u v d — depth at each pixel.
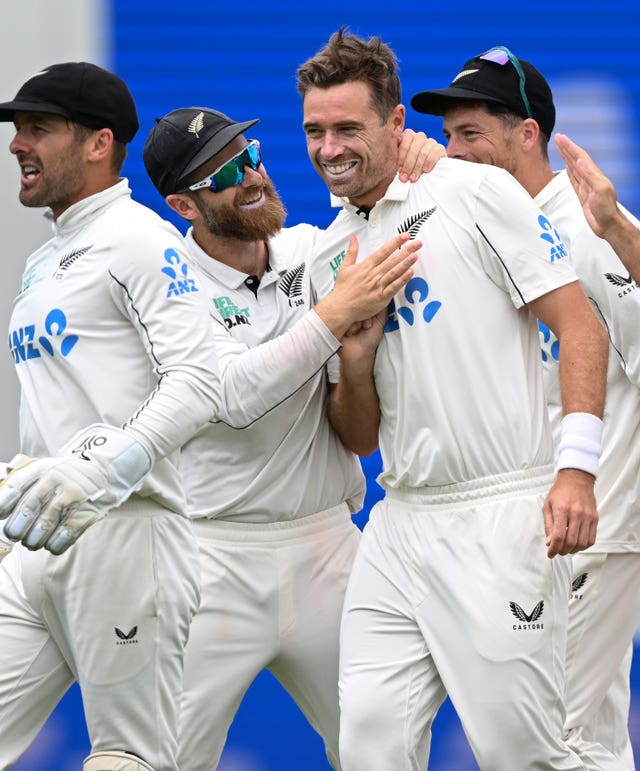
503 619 15.88
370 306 16.31
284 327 17.92
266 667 18.55
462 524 16.16
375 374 16.78
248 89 25.61
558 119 25.77
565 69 25.75
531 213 16.12
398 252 16.22
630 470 17.88
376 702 16.33
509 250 16.02
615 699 18.89
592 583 17.94
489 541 16.02
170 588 15.83
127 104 16.14
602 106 25.73
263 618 17.86
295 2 25.62
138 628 15.66
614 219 16.16
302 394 17.73
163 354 15.26
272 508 17.78
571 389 15.92
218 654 17.73
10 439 24.30
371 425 17.27
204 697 17.69
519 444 16.12
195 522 17.88
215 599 17.73
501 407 16.11
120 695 15.71
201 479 17.81
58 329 15.48
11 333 16.11
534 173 18.62
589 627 17.98
